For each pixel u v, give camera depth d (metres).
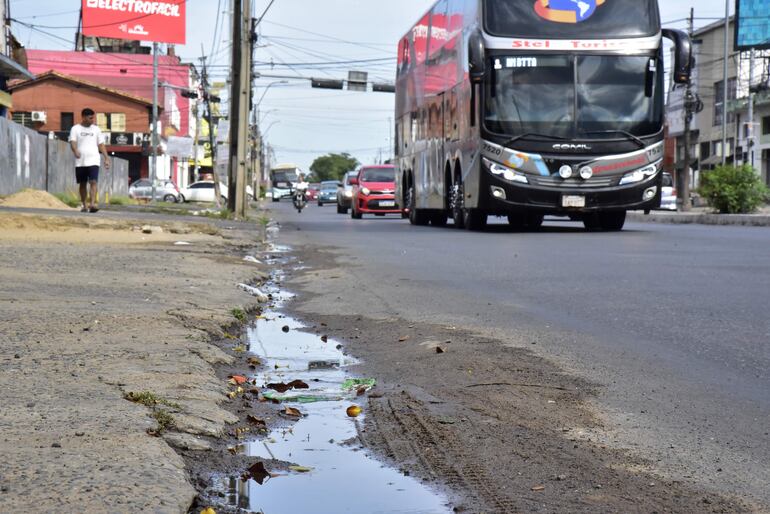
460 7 21.47
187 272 10.14
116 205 30.20
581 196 18.94
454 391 4.76
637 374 5.17
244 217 28.00
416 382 5.02
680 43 19.27
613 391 4.75
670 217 33.97
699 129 70.06
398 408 4.36
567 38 19.05
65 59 81.75
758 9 48.12
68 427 3.49
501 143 18.91
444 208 23.44
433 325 6.97
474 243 16.28
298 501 3.00
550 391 4.75
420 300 8.43
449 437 3.84
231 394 4.47
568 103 18.92
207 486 3.13
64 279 8.86
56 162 32.28
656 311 7.51
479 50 18.81
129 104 72.62
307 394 4.72
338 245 16.27
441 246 15.53
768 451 3.67
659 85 19.20
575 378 5.07
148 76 82.75
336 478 3.27
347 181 43.62
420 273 10.88
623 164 18.95
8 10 34.53
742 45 48.78
